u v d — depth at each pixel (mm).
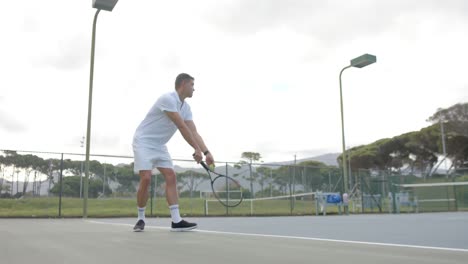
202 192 15469
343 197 16156
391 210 18609
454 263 2164
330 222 7691
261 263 2117
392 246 3090
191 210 15195
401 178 20516
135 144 4602
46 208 12281
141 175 4496
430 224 6711
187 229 4527
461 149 43188
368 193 19203
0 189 11844
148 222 7102
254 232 4602
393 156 47875
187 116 4812
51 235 3717
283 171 17562
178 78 4656
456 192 22766
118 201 13680
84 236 3619
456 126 42531
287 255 2441
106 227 5117
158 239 3383
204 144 4801
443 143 41500
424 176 21594
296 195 17453
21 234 3818
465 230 5180
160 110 4535
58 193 12484
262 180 16859
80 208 12930
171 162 4711
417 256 2457
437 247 3037
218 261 2168
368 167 48344
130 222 7148
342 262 2174
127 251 2549
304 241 3451
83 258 2238
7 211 11789
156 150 4578
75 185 12891
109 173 13648
